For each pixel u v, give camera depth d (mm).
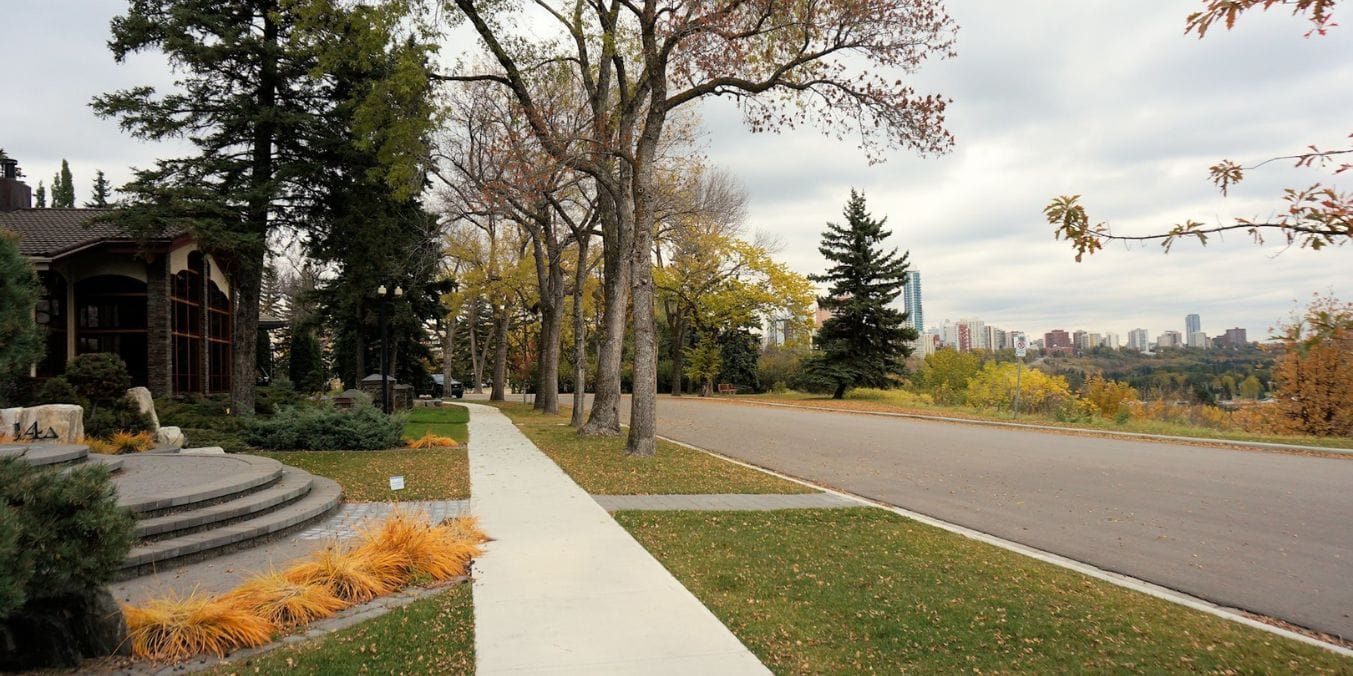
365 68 16875
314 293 36281
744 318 49719
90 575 4734
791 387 60375
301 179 21172
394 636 5238
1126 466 14273
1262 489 11703
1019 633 5395
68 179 57500
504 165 19844
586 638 5172
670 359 62031
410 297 36625
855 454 16703
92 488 4852
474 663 4723
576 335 25172
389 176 17797
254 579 5992
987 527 9375
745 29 16141
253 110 19969
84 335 25391
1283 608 6340
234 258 20422
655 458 15523
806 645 5105
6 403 16781
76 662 4770
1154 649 5148
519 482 12211
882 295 43719
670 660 4785
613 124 18828
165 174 19328
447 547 7137
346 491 11406
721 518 9445
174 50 18672
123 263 23312
